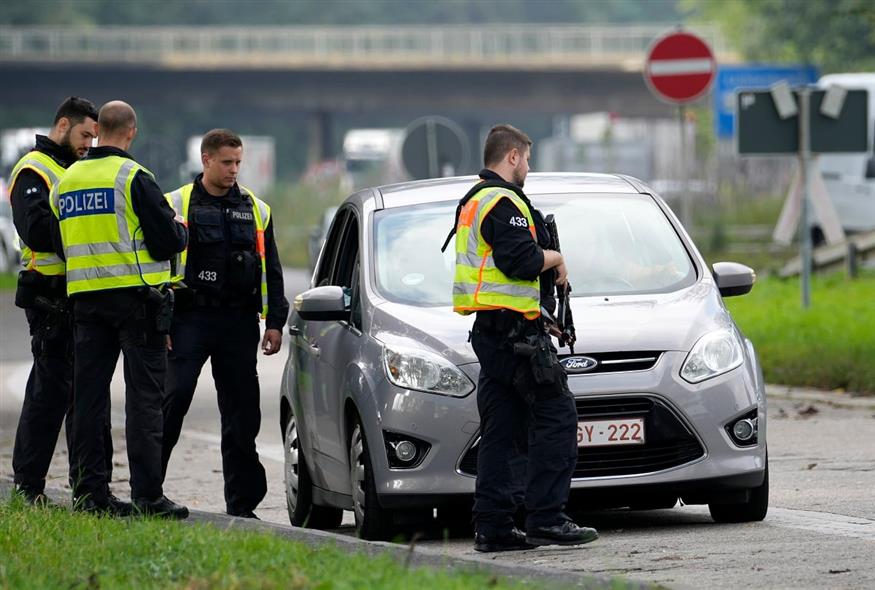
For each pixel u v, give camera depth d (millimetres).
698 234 117938
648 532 26672
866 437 38531
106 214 27656
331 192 182500
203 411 50844
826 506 28953
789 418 42594
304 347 30547
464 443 25891
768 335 54531
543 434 24141
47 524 25625
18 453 30203
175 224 27891
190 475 38812
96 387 28141
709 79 54188
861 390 46469
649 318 27188
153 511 27797
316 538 24094
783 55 149750
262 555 21562
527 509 24281
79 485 28172
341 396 27672
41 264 29609
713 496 26750
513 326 23922
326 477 29172
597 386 26031
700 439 26234
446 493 25922
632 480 25969
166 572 21000
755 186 125875
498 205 23938
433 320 27219
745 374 26922
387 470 26203
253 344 31438
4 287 119125
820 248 82750
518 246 23750
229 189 31203
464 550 25641
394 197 30656
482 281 24047
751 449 26656
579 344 26375
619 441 26031
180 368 30859
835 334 53344
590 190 31000
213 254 30859
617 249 29469
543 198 30734
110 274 27672
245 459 31766
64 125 29438
